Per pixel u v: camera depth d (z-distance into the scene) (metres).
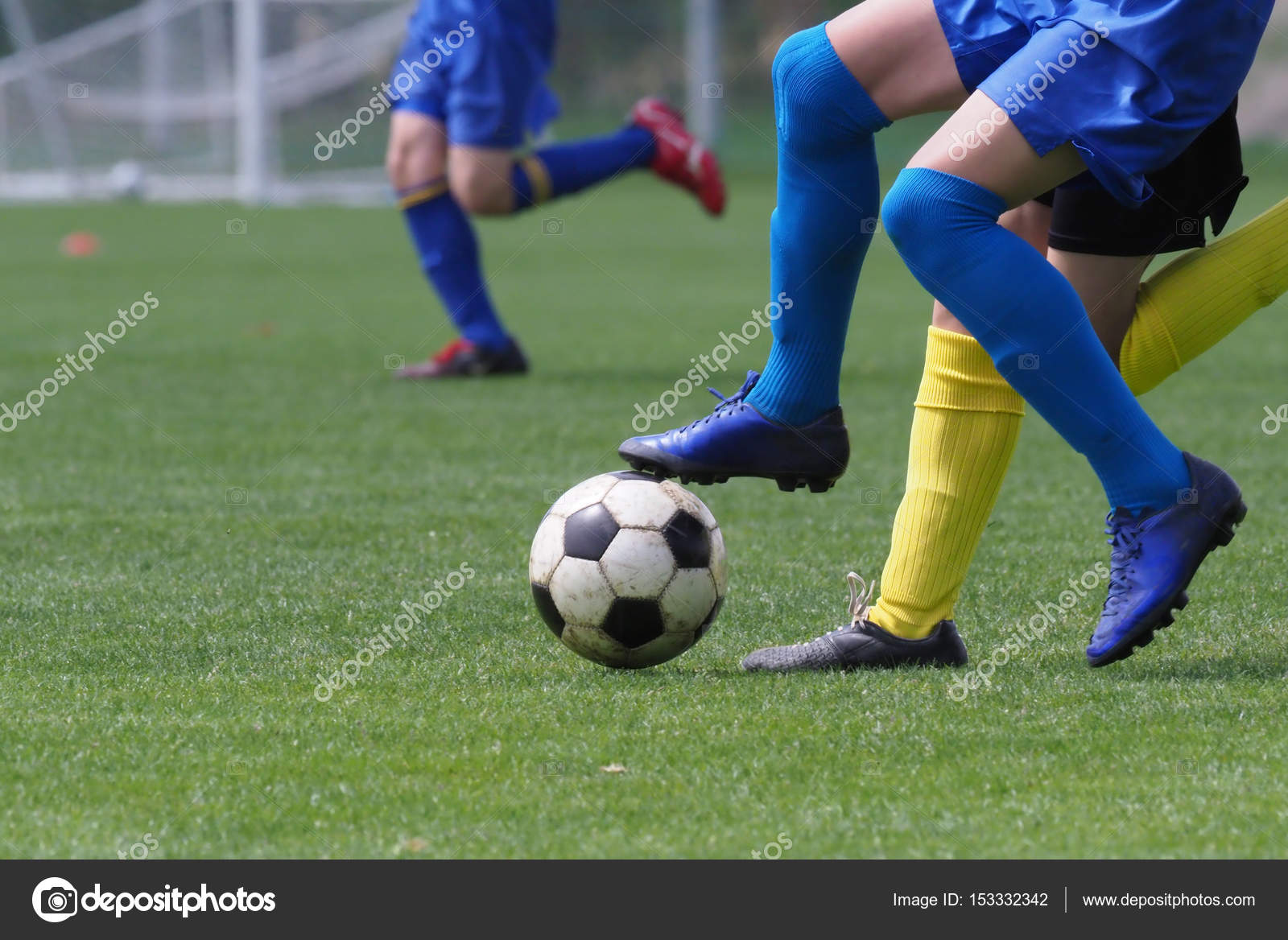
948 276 9.07
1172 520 9.49
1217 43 8.68
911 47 9.22
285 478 18.31
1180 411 23.06
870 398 24.75
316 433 21.48
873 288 47.06
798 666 10.12
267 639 11.13
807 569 13.72
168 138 90.00
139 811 7.51
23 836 7.23
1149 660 10.26
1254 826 7.16
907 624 10.16
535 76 26.55
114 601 12.39
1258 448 19.88
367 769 8.05
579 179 27.84
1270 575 12.91
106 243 59.25
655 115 29.09
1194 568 9.51
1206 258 10.20
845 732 8.59
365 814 7.48
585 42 114.19
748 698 9.36
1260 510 15.94
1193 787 7.62
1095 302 10.11
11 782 7.87
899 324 36.62
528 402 24.27
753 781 7.83
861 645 10.12
